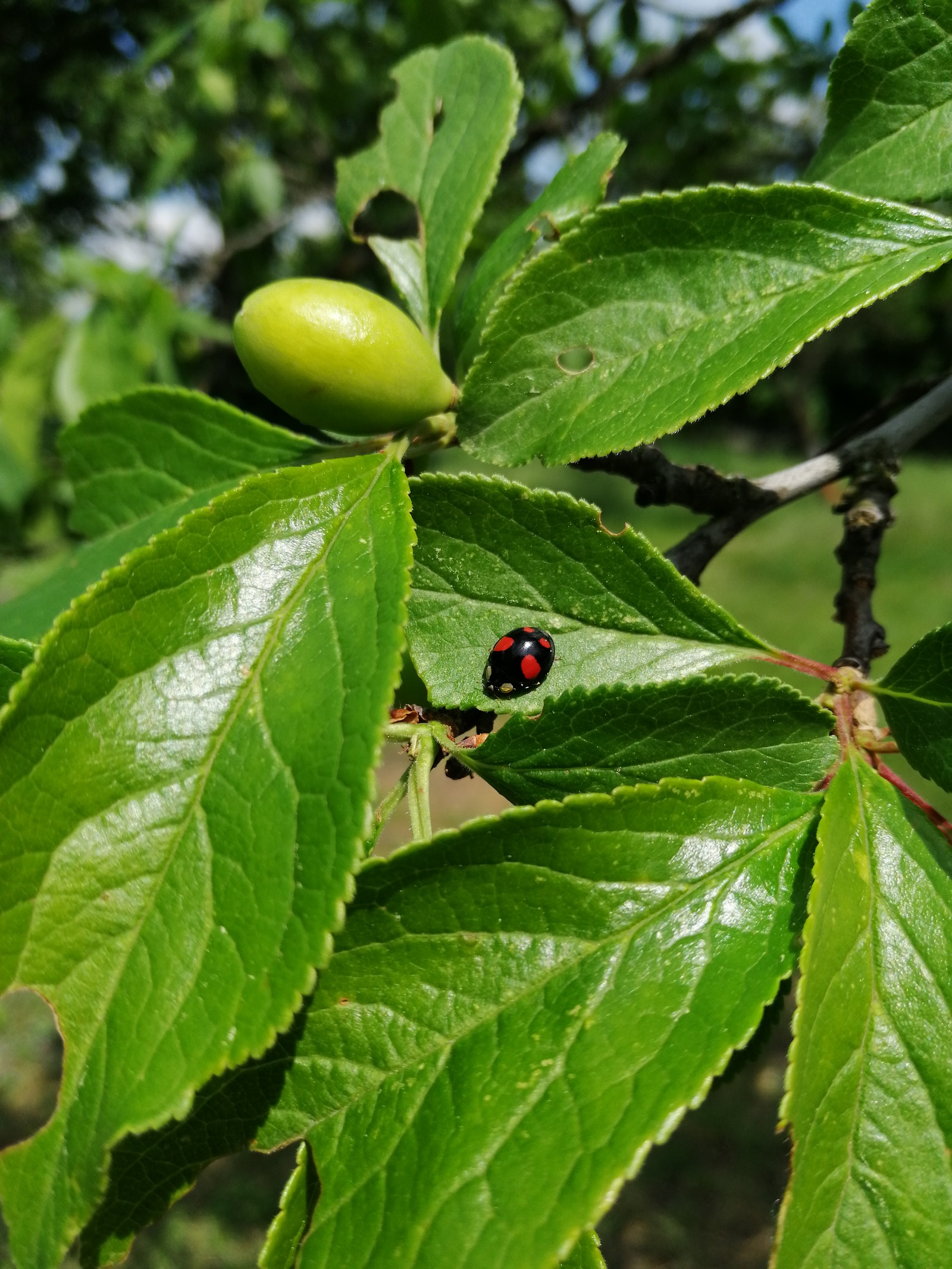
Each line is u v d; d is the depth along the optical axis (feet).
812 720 0.29
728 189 0.32
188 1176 0.26
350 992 0.27
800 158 1.27
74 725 0.26
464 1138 0.24
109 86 1.57
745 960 0.26
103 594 0.27
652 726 0.29
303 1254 0.24
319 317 0.33
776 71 1.24
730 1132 1.25
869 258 0.30
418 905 0.27
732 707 0.29
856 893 0.26
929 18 0.35
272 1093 0.26
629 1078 0.24
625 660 0.31
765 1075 1.32
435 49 0.44
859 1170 0.24
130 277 0.89
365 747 0.25
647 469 0.39
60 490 1.03
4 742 0.25
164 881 0.25
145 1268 1.12
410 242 0.41
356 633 0.26
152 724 0.26
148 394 0.40
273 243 1.25
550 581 0.32
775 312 0.31
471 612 0.32
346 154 1.32
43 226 1.79
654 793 0.27
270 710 0.26
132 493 0.42
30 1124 1.31
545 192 0.39
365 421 0.34
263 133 1.43
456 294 0.42
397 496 0.29
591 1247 0.27
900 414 0.43
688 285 0.32
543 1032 0.25
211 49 1.14
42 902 0.25
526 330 0.34
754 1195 1.16
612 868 0.27
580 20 0.95
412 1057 0.26
